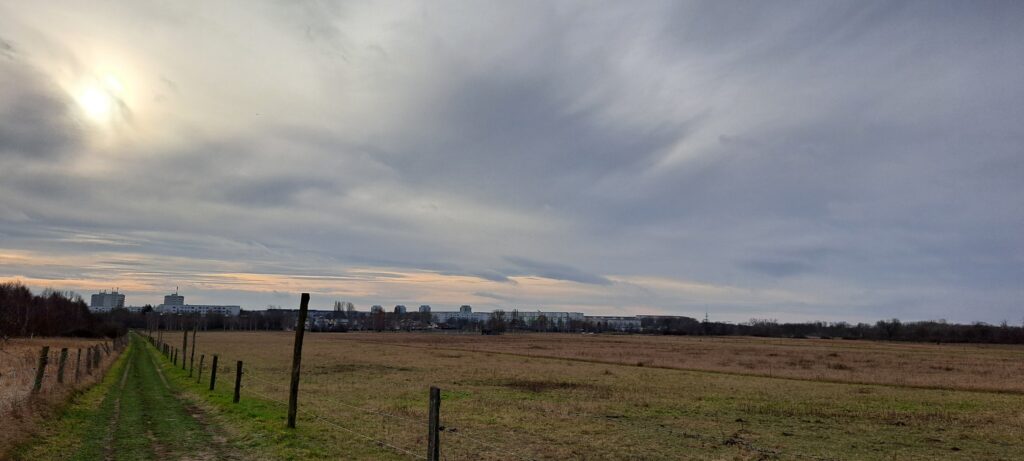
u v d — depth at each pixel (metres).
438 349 85.31
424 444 15.11
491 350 84.50
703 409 24.83
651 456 15.27
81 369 30.48
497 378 38.81
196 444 14.20
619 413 23.03
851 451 16.78
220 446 14.00
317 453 13.11
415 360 57.94
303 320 16.61
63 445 13.57
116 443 14.23
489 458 14.22
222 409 19.58
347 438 14.95
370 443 14.47
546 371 45.69
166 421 17.56
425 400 26.03
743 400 28.30
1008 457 16.30
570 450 15.64
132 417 18.22
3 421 13.42
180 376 33.97
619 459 14.84
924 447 17.56
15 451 12.16
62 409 17.72
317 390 28.94
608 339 153.75
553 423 19.97
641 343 121.75
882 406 26.78
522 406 24.42
